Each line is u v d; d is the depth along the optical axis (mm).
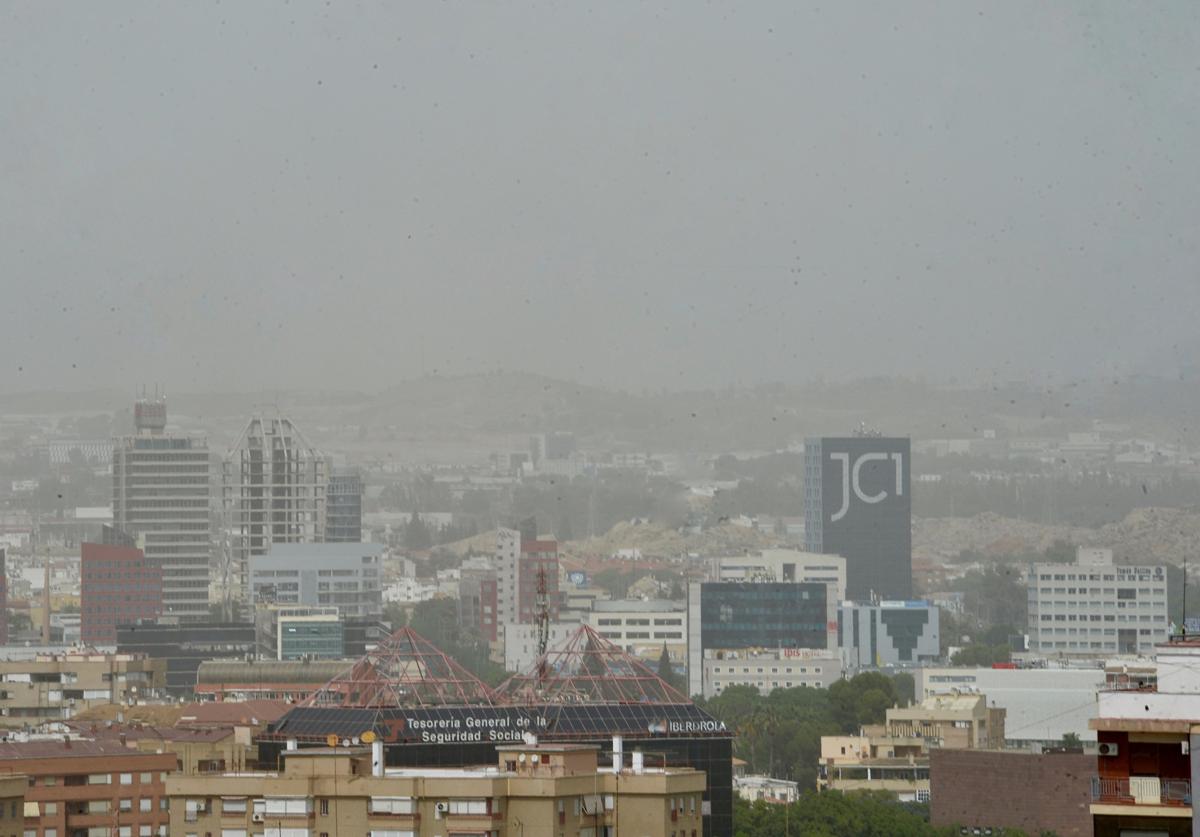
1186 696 199500
